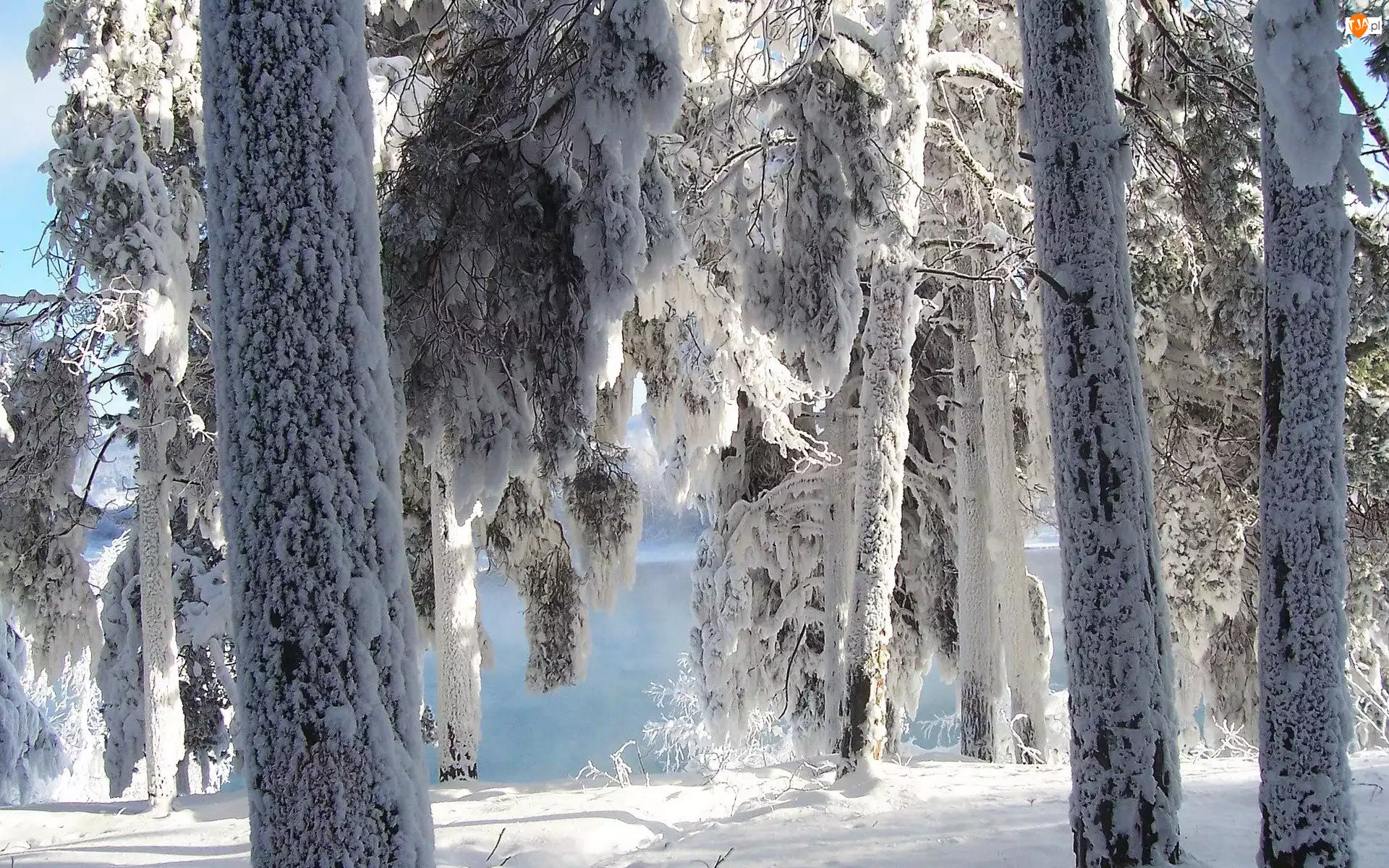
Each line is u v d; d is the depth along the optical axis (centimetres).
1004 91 1359
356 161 423
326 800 392
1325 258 545
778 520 1703
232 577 407
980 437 1548
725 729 1728
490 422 880
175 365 1268
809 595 1742
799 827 916
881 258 1162
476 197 858
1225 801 898
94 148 1212
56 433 1459
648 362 1474
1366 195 529
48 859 1050
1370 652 1619
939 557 1784
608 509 1537
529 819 1035
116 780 1769
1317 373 547
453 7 955
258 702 398
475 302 882
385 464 422
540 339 859
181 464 1639
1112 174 617
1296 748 541
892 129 1145
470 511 892
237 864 971
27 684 2872
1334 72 495
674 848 868
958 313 1584
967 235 1566
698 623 1711
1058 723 2109
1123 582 599
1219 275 1322
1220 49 1107
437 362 869
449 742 1456
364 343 418
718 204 1160
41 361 1449
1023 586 1513
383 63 1114
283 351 404
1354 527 1503
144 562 1352
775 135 1131
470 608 1478
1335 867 530
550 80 816
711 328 1283
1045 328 637
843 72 964
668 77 773
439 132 866
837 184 952
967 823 874
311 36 414
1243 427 1529
